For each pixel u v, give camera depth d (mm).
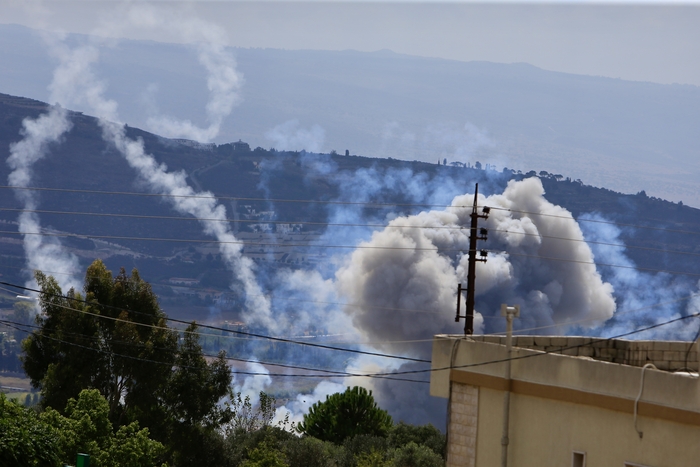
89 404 98562
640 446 48500
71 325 150750
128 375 151750
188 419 156000
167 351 153875
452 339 59188
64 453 87500
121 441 96062
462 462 57156
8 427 65562
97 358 150875
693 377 46969
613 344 65062
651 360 63000
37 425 69125
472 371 57531
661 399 47969
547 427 53125
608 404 50219
